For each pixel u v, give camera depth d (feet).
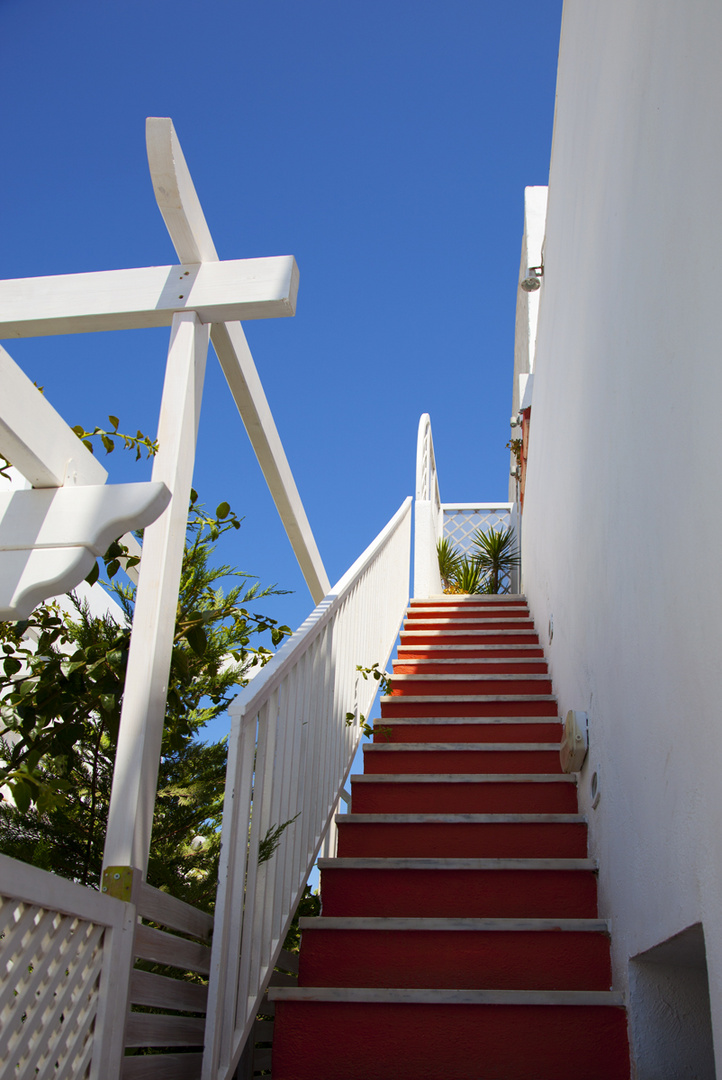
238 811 6.40
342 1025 6.95
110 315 7.35
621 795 7.13
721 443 4.29
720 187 4.33
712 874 4.41
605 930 7.68
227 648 8.61
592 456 8.83
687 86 5.08
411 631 18.13
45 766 7.52
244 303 7.19
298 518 11.59
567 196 11.21
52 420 5.04
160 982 5.89
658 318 5.75
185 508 6.90
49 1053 4.57
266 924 6.93
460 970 7.75
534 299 25.39
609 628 7.72
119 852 5.57
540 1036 6.79
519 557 28.91
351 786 10.83
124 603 8.00
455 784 10.60
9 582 4.66
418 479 23.89
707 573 4.53
